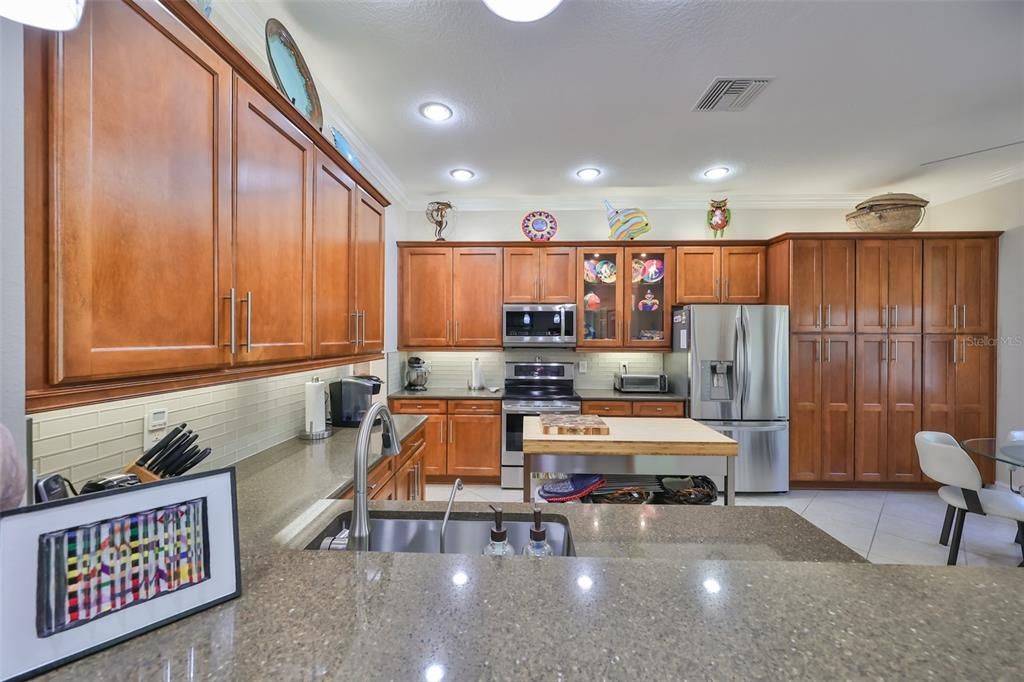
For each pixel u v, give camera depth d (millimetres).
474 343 4008
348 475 1612
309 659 569
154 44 862
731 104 2391
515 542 1204
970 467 2266
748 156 3111
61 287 699
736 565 813
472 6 1675
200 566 677
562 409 3715
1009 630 623
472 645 594
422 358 4305
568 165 3293
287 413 2143
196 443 1535
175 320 917
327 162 1631
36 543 551
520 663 560
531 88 2236
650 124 2619
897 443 3559
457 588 733
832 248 3582
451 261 4008
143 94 839
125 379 836
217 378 1076
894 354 3555
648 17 1737
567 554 1152
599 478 1842
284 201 1329
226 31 1582
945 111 2461
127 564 614
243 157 1129
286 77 1593
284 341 1328
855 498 3473
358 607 681
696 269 3939
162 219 884
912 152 3043
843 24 1771
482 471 3779
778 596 709
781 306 3590
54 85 685
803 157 3121
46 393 690
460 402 3797
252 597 706
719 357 3609
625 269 3977
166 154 892
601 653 577
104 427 1181
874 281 3564
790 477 3594
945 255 3523
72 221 713
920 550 2613
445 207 4035
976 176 3508
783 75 2121
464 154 3090
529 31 1816
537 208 4262
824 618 651
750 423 3594
